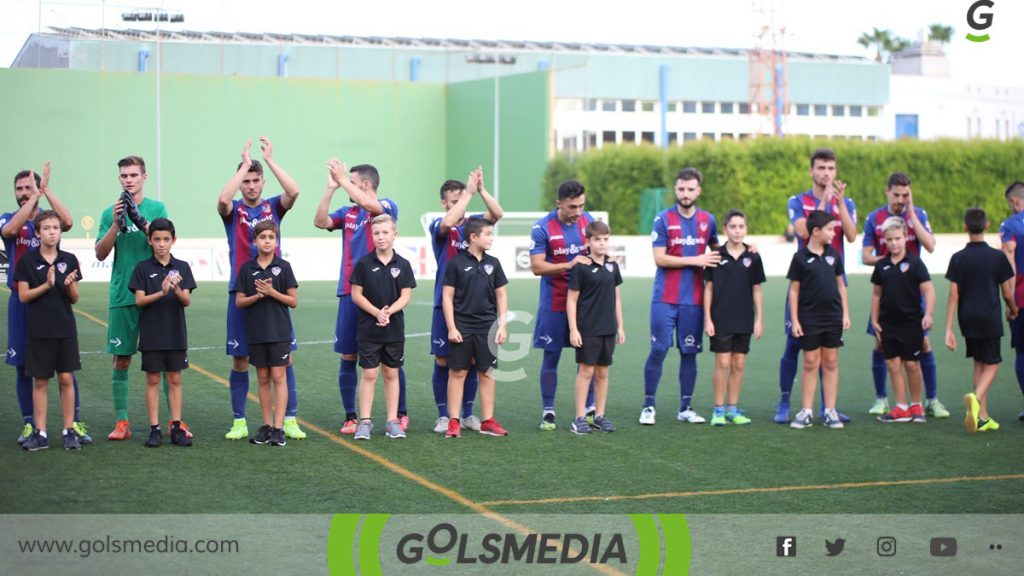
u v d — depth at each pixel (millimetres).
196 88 33062
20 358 7188
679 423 8352
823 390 8328
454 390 7664
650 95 40844
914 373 8469
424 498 5992
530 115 35250
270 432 7281
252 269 7184
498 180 36406
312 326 14227
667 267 8219
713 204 31375
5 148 30516
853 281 22750
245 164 7289
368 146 36188
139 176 7184
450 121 37438
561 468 6746
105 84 31594
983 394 8242
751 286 8242
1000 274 8312
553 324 8008
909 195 8688
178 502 5820
